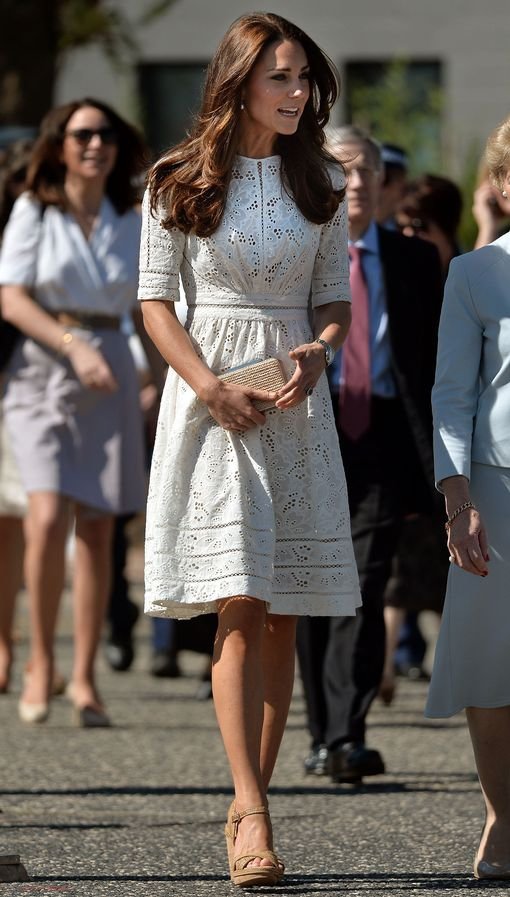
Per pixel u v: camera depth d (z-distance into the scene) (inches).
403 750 1084.5
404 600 1197.1
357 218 986.1
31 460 1152.8
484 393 692.7
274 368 699.4
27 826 833.5
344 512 718.5
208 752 1071.6
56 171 1159.0
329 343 716.0
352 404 971.9
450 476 682.2
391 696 1256.8
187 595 700.0
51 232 1155.9
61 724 1183.6
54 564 1155.9
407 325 976.9
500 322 685.3
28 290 1159.0
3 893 677.9
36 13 2112.5
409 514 991.6
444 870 724.0
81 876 713.6
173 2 2481.5
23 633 1707.7
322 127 725.9
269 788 951.6
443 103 2778.1
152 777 979.9
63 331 1137.4
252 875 674.8
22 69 2114.9
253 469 700.0
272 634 730.8
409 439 978.1
